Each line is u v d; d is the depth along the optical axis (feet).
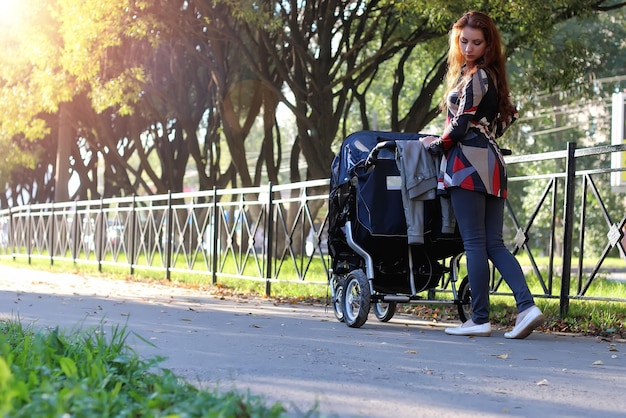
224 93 120.98
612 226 41.55
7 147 175.52
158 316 44.09
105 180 198.80
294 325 40.68
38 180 214.07
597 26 164.96
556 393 23.79
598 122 218.38
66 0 99.66
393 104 116.88
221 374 25.41
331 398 22.22
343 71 150.51
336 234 42.16
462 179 36.14
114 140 166.61
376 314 44.50
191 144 136.67
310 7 105.50
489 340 35.63
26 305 50.19
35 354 23.03
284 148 368.68
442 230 37.81
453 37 37.29
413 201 37.88
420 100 110.83
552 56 106.42
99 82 113.19
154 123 153.89
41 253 121.08
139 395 19.27
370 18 119.34
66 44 103.60
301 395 22.49
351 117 252.83
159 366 26.63
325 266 58.03
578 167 216.33
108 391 20.25
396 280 41.73
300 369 26.71
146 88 127.34
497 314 46.06
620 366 28.94
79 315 44.06
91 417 16.70
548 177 44.96
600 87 188.85
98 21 98.27
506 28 98.53
